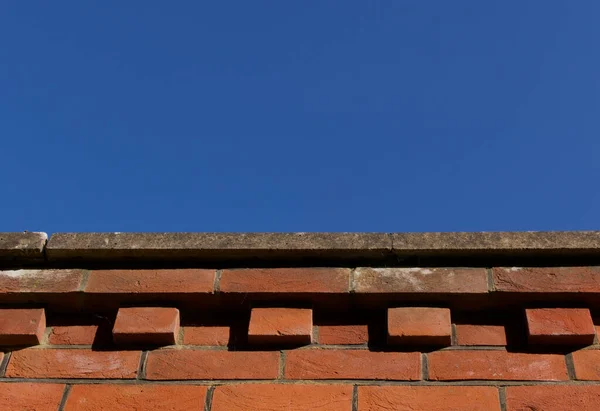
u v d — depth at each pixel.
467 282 2.54
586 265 2.56
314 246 2.63
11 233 2.75
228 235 2.70
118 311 2.59
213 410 2.36
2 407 2.40
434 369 2.41
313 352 2.48
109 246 2.68
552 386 2.35
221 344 2.52
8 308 2.62
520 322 2.51
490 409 2.31
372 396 2.36
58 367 2.49
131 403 2.39
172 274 2.65
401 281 2.56
